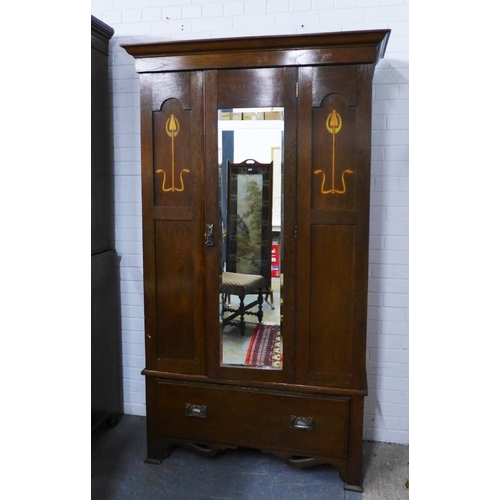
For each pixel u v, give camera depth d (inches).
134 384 101.5
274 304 76.2
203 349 80.0
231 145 74.5
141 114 77.8
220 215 76.3
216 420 80.9
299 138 72.2
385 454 88.0
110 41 94.0
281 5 86.7
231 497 75.9
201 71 74.3
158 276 80.7
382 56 79.9
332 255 73.7
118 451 88.6
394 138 86.0
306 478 80.7
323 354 75.8
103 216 94.5
